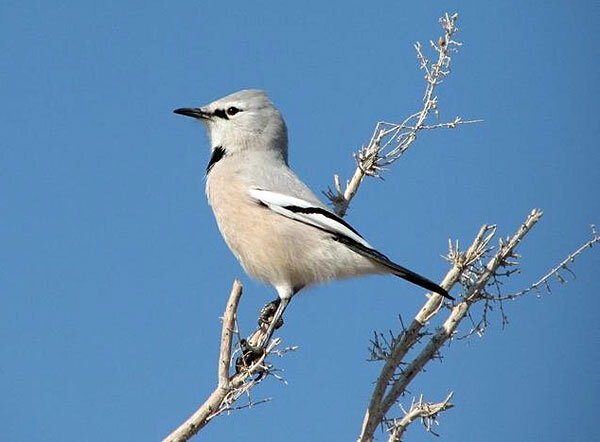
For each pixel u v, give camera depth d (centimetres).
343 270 1196
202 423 795
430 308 898
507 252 911
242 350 944
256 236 1233
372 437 860
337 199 1235
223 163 1322
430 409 838
